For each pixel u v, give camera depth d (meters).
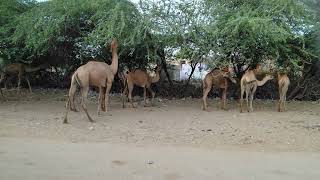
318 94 20.14
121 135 11.70
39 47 17.95
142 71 16.81
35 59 20.53
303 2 17.81
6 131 11.76
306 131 12.68
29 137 11.14
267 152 10.20
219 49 16.83
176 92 20.25
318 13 17.89
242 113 15.72
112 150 9.87
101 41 16.47
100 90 14.53
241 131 12.48
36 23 16.39
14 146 9.99
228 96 19.70
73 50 20.03
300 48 17.64
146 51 17.94
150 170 8.32
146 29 16.45
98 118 14.04
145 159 9.10
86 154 9.43
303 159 9.51
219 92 20.03
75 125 12.82
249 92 16.66
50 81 22.25
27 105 16.66
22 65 19.50
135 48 17.55
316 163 9.16
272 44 17.31
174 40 16.86
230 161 9.16
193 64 19.38
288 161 9.29
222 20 16.69
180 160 9.12
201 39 16.86
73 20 17.88
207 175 8.09
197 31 16.92
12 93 19.98
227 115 15.16
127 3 17.00
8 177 7.70
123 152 9.69
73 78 13.63
